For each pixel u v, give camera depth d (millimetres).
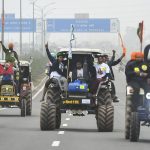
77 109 42938
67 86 42469
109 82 42844
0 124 49438
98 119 41938
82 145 33906
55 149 32094
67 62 42625
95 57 42844
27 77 59250
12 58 57688
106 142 35375
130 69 34406
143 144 34344
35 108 73250
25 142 35438
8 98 58469
